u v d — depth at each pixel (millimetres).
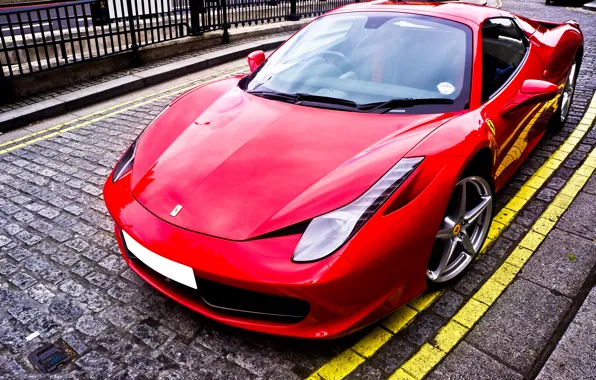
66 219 3363
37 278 2738
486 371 2061
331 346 2207
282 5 11078
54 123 5371
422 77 2727
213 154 2354
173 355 2184
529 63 3426
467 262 2586
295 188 2049
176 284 2252
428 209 2078
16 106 5590
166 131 2723
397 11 3211
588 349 2123
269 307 2029
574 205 3348
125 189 2383
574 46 4195
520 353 2152
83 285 2676
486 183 2576
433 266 2451
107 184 2541
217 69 7688
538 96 2756
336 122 2463
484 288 2566
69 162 4297
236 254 1899
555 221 3162
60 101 5719
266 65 3250
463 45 2850
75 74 6430
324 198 1975
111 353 2203
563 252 2848
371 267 1913
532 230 3068
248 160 2248
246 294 1975
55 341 2277
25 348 2238
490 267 2734
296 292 1840
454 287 2580
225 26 8859
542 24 4633
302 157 2211
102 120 5418
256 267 1861
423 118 2449
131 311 2467
